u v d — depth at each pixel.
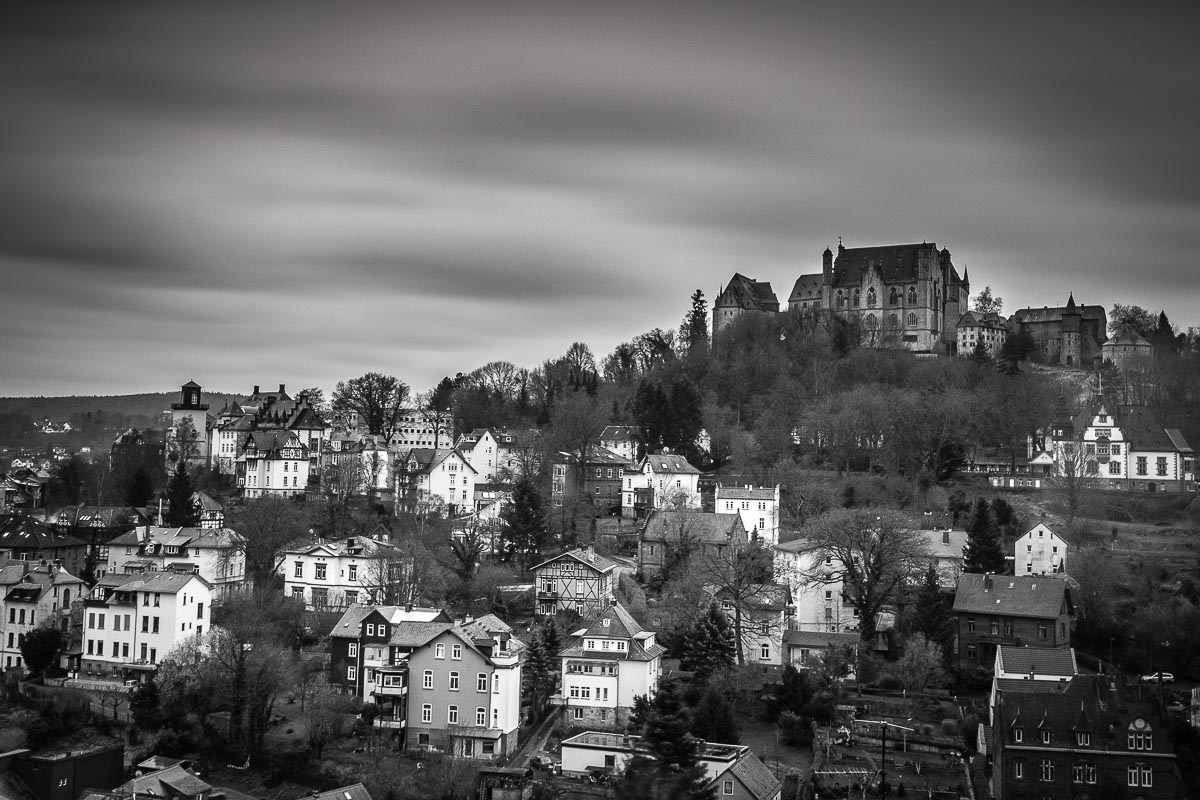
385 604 191.88
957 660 188.00
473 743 161.88
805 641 191.75
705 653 178.75
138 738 165.75
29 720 167.00
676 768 128.88
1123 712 143.88
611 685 171.62
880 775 147.62
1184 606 195.50
